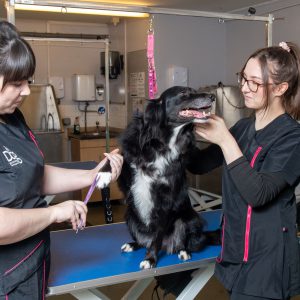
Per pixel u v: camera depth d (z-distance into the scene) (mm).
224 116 5059
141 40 5656
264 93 1421
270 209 1396
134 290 2074
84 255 1759
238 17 2391
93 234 2049
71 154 5930
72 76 6172
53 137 5242
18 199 1160
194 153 1850
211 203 3689
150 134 1758
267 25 2557
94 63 6406
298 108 1479
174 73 5570
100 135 5543
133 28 5840
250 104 1473
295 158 1344
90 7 1949
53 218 1215
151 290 2930
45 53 6031
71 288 1464
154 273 1614
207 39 5793
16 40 1063
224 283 1486
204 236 1857
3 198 1125
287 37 4805
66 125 6215
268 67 1398
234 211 1467
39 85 5422
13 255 1202
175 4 4977
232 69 5855
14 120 1273
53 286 1441
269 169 1365
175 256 1765
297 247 1423
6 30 1067
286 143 1366
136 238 1808
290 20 4738
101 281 1517
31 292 1254
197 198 3762
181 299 1793
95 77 6426
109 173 1538
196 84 5812
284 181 1335
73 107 6344
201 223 1864
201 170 1834
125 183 1821
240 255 1438
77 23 6227
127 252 1800
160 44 5484
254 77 1418
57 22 6074
